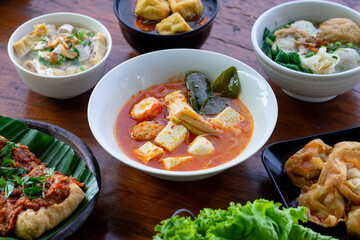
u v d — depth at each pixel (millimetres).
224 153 446
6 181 396
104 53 559
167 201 439
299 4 594
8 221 373
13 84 572
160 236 338
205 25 555
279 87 572
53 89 513
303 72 521
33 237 369
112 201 438
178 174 386
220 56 511
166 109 492
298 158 435
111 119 475
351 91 567
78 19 587
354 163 427
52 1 698
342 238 394
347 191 401
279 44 572
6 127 454
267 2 704
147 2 567
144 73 511
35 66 529
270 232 323
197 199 441
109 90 477
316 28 604
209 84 518
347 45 565
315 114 535
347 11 583
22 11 678
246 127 473
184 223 330
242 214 323
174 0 585
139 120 482
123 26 554
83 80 515
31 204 377
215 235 325
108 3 699
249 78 491
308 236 347
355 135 478
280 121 526
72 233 372
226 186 453
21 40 544
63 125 519
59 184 389
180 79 534
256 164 473
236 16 678
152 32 568
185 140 457
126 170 467
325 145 446
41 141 452
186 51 517
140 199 440
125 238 408
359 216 384
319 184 417
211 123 461
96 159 456
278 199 438
